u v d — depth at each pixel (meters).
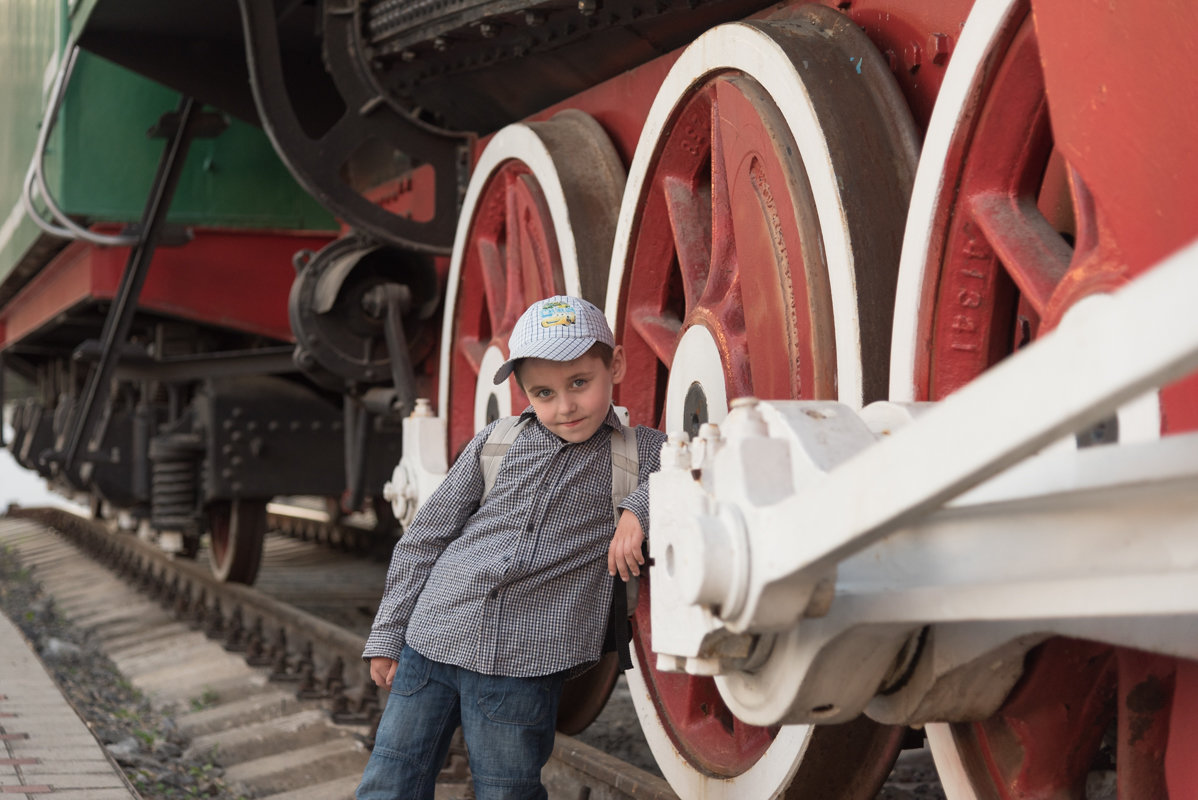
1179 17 1.54
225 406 7.90
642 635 3.28
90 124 7.39
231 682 6.21
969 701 1.87
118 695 6.42
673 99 3.15
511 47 4.27
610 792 3.49
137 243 6.95
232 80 6.14
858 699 1.78
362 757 4.43
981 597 1.45
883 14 2.62
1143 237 1.63
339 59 5.05
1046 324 1.92
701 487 1.72
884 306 2.33
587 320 2.32
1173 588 1.23
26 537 16.61
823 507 1.42
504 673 2.38
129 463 9.47
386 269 5.64
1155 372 0.97
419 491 4.15
